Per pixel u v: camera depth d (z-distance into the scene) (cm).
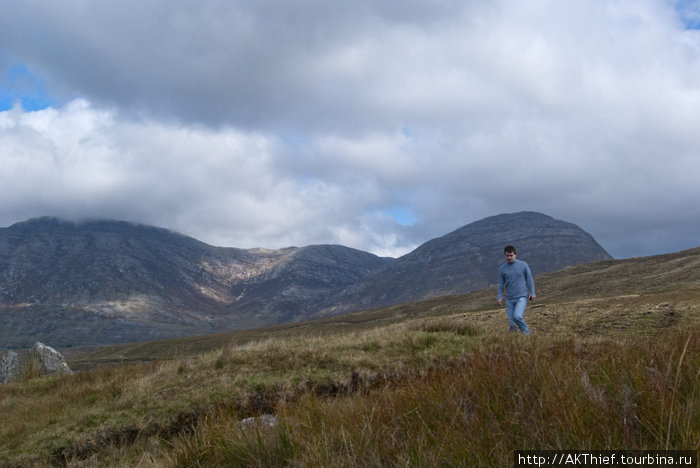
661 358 430
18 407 1122
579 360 489
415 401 445
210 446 500
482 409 386
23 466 766
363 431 397
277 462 427
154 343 13738
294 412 539
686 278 6462
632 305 1900
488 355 571
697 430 297
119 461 703
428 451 342
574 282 8750
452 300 11712
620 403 351
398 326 1450
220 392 927
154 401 929
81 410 960
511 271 1171
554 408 347
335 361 1034
